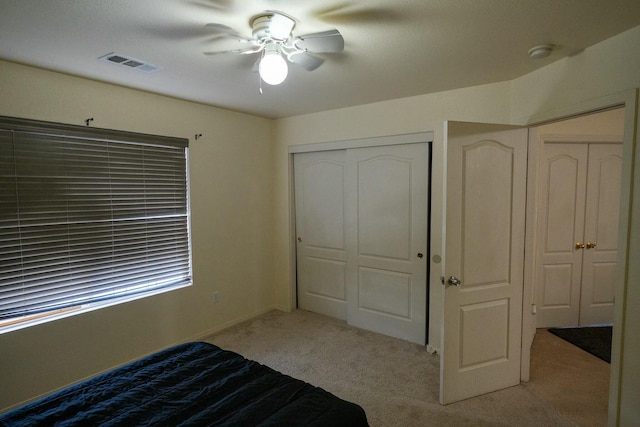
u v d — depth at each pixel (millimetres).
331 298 4051
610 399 1905
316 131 3855
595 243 3711
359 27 1813
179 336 3309
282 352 3172
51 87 2439
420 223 3260
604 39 1926
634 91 1768
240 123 3822
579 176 3648
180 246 3330
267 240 4234
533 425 2182
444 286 2348
